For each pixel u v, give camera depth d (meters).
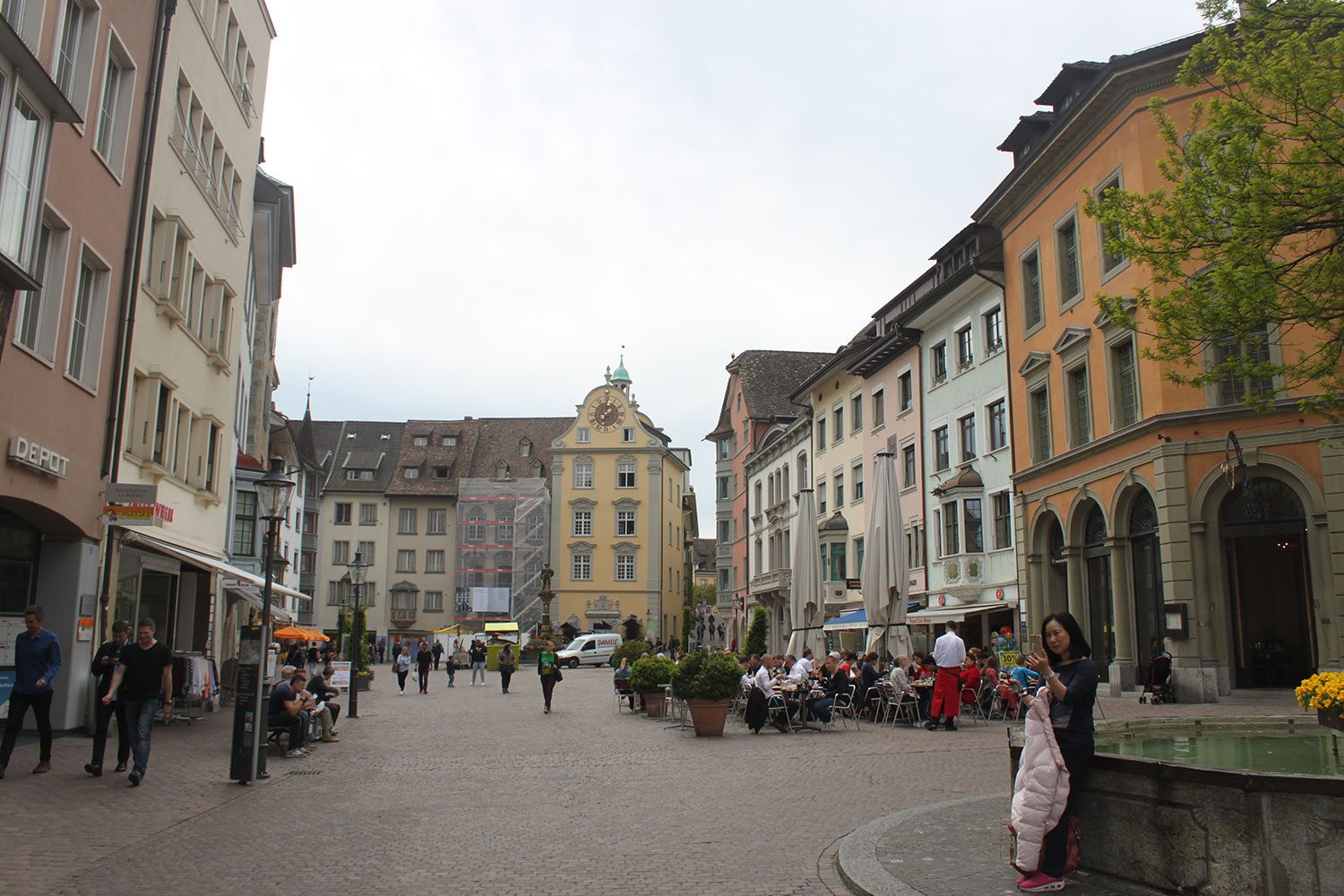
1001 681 22.02
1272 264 13.41
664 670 24.69
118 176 17.88
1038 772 6.84
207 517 25.56
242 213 26.97
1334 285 13.29
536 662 62.47
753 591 59.72
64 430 16.09
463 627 80.06
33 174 13.16
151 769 13.75
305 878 7.81
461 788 12.80
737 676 19.42
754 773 13.77
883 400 43.72
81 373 17.11
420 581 83.19
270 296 37.72
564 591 80.31
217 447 25.95
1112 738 9.45
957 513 35.72
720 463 72.38
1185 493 23.22
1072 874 7.12
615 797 11.84
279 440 50.94
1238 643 22.72
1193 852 6.32
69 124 14.30
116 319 17.98
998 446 33.62
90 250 16.92
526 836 9.49
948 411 37.28
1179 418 23.44
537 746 17.91
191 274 22.81
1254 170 13.59
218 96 24.03
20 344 14.55
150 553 21.81
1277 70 13.30
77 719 16.62
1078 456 27.80
